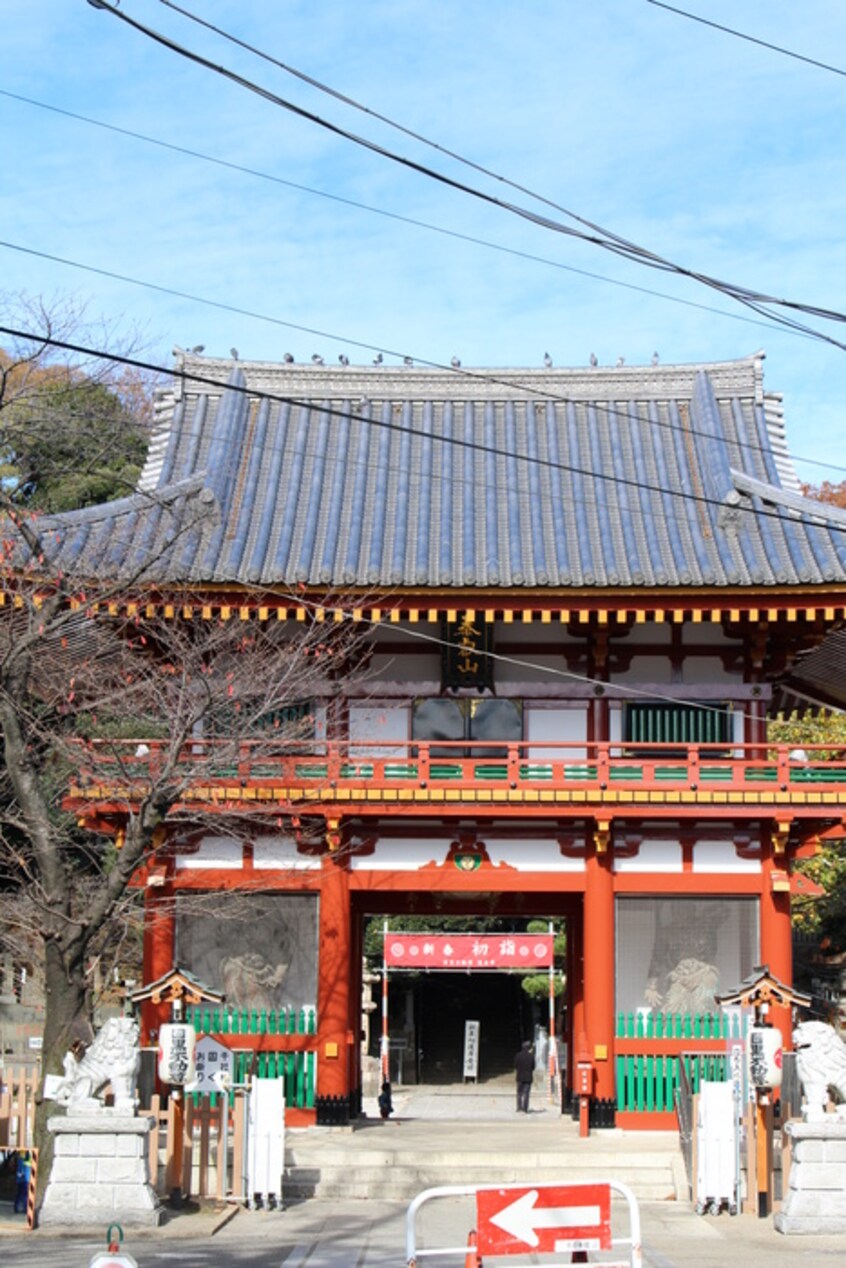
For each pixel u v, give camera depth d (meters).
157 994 28.31
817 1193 24.48
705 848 35.41
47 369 43.44
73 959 27.44
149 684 32.78
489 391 42.88
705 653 36.97
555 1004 71.06
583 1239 15.98
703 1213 26.53
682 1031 34.62
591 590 34.12
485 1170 30.31
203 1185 27.03
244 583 33.53
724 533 36.72
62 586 30.20
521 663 36.91
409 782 34.50
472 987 82.19
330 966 34.66
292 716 36.59
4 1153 29.00
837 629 36.03
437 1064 78.69
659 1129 34.03
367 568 35.03
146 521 36.16
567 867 35.38
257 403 42.56
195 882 34.97
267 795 34.16
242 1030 34.66
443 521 37.66
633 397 42.81
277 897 35.31
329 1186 29.66
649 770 34.72
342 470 39.81
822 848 61.28
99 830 35.62
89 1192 24.58
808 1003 28.84
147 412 54.91
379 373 43.06
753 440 41.19
